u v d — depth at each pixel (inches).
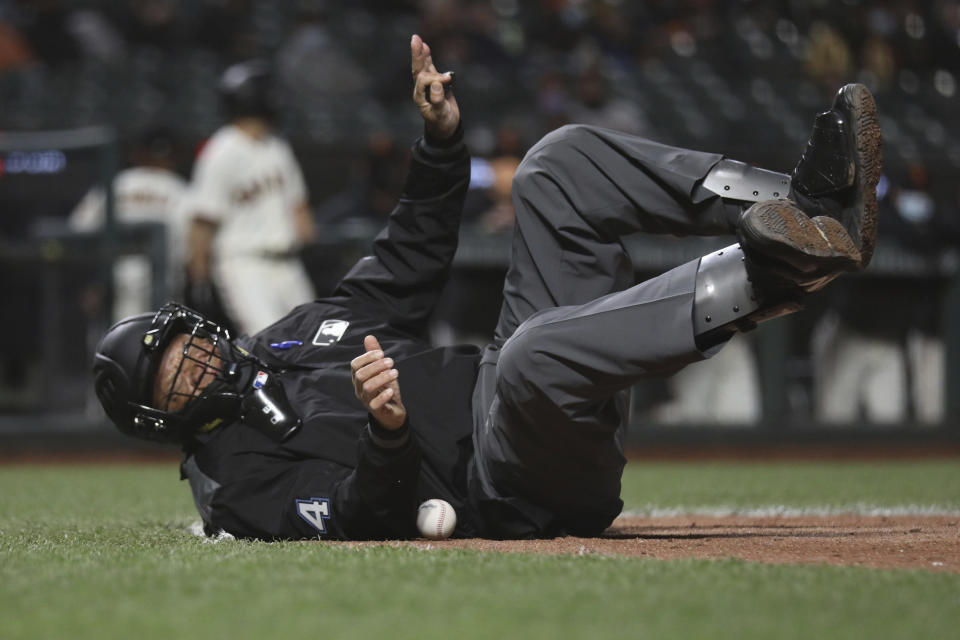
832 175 298.0
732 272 292.4
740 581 240.1
